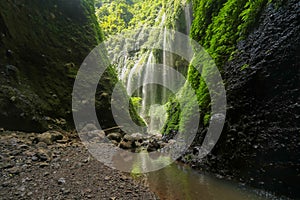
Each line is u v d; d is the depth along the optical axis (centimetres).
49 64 974
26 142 610
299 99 412
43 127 759
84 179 452
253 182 470
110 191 420
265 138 466
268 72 491
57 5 1228
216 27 836
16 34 870
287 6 486
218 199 429
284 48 462
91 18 1491
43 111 812
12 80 761
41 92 866
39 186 385
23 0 985
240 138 532
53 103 884
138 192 439
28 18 976
